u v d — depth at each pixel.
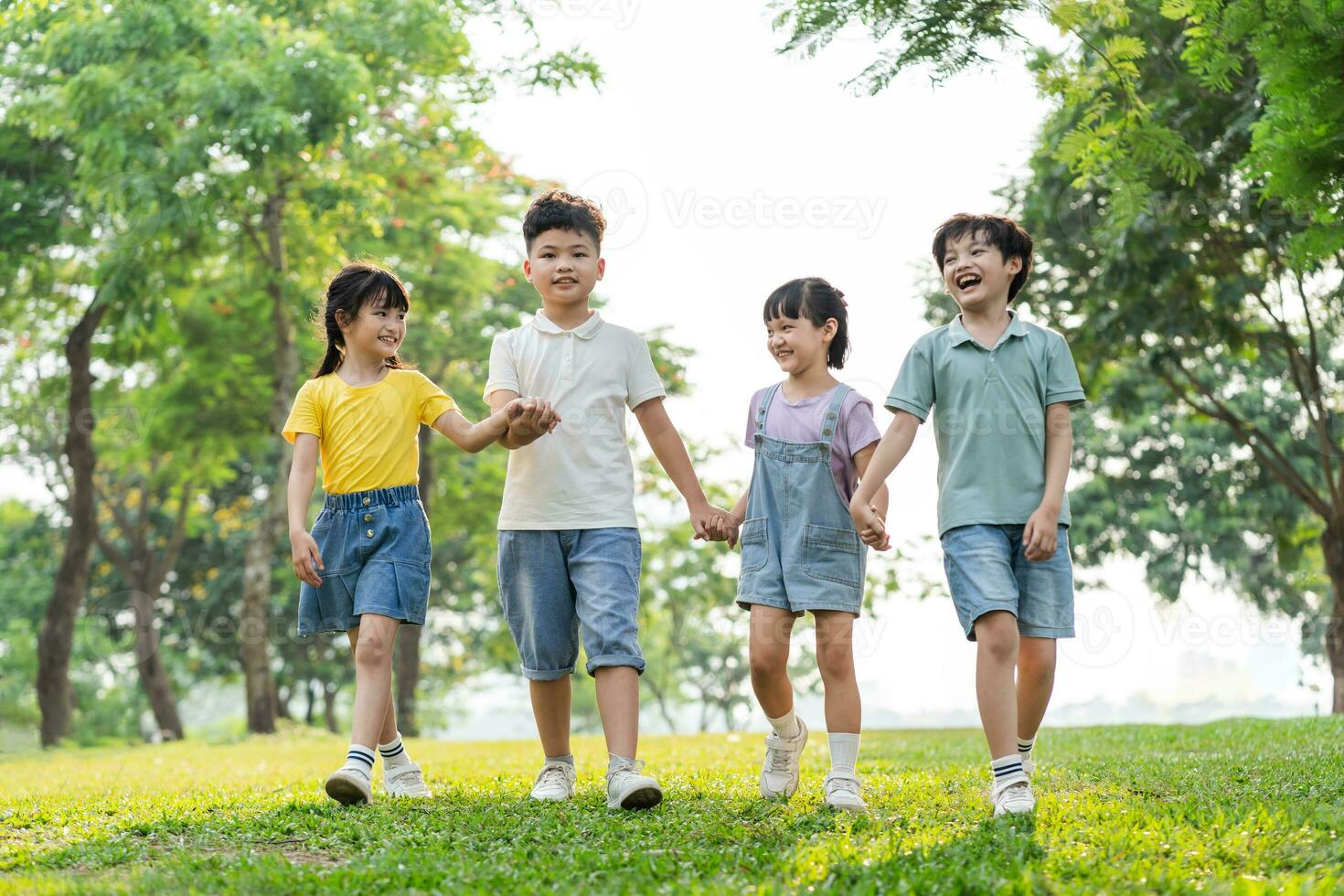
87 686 35.50
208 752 13.48
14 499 30.08
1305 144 5.78
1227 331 14.78
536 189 22.55
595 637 4.59
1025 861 3.37
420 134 18.69
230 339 21.47
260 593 19.67
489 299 24.05
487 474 24.61
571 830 3.95
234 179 16.27
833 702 4.55
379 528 4.77
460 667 34.09
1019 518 4.34
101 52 15.81
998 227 4.52
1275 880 3.15
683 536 27.80
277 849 3.85
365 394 4.88
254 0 17.03
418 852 3.59
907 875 3.19
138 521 27.55
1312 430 20.23
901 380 4.50
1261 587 23.98
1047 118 11.77
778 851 3.60
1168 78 9.78
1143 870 3.24
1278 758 5.80
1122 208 7.18
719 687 31.58
